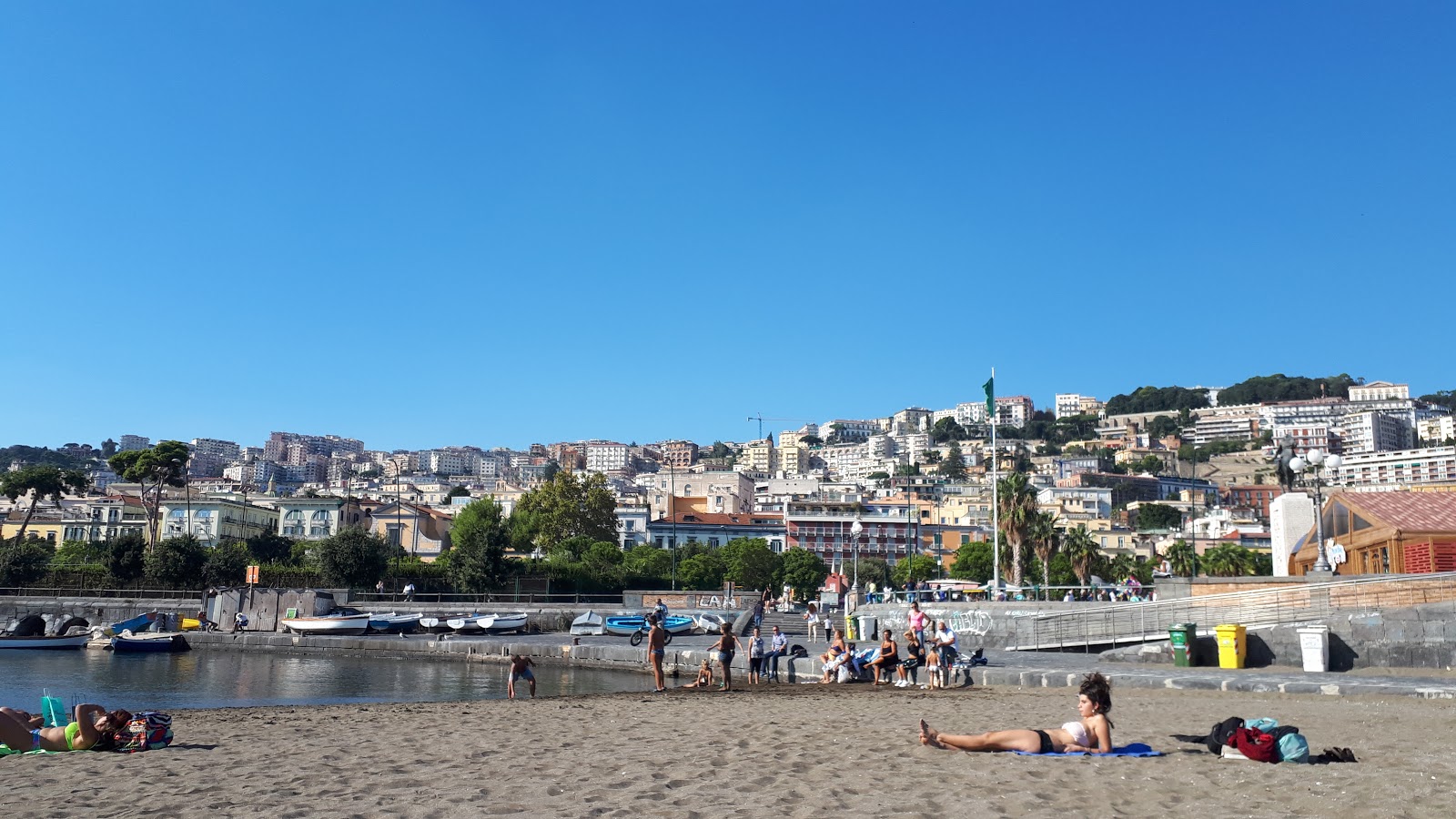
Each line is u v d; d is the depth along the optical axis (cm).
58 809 1008
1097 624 3788
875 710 2105
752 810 921
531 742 1527
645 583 10081
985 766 1130
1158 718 1852
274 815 954
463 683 4031
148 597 8081
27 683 3972
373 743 1551
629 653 4697
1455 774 1060
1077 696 2491
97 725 1472
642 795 1009
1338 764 1133
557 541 11850
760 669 3534
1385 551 4212
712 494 18350
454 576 8419
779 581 12231
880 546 15325
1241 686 2500
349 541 8219
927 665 2966
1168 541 15475
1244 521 17350
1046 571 8138
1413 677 2661
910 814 884
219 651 5966
